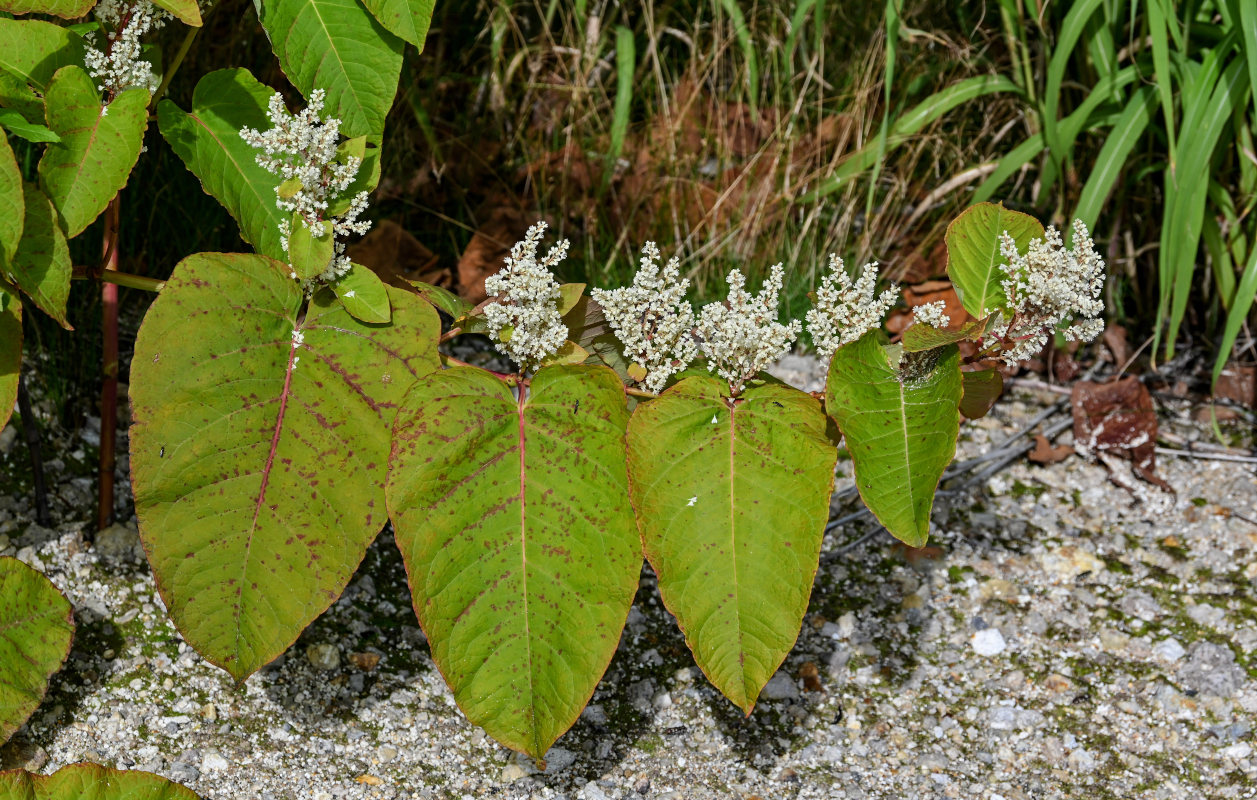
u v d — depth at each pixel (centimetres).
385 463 133
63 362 159
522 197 190
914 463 130
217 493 131
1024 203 185
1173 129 164
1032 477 172
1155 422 173
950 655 154
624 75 184
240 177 135
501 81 192
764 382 137
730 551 132
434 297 138
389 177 185
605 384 133
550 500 133
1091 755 146
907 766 145
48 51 133
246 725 142
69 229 130
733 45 201
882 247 185
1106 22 169
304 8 135
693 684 150
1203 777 145
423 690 147
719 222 188
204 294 131
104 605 146
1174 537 165
